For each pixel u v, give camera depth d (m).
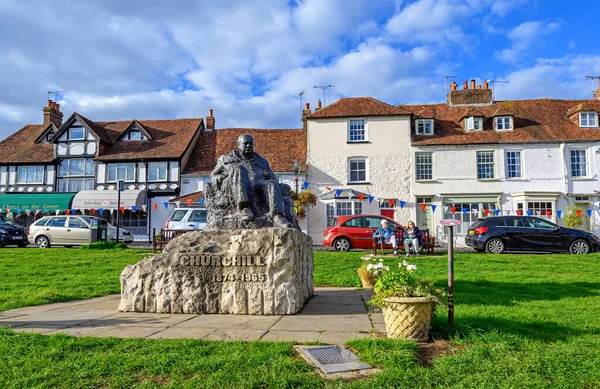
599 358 4.36
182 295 7.05
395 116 30.55
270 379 3.81
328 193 29.44
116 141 34.16
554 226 19.67
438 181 29.66
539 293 8.90
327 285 10.66
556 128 30.30
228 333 5.51
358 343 4.83
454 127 31.34
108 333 5.52
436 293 5.33
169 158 31.39
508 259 15.41
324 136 30.92
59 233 21.98
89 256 16.06
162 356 4.38
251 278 6.93
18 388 3.71
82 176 33.22
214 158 32.81
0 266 13.66
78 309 7.44
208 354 4.52
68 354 4.52
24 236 23.22
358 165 30.69
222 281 7.02
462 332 5.30
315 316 6.67
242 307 6.89
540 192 28.27
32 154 34.19
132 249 19.06
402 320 5.10
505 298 8.18
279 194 8.26
